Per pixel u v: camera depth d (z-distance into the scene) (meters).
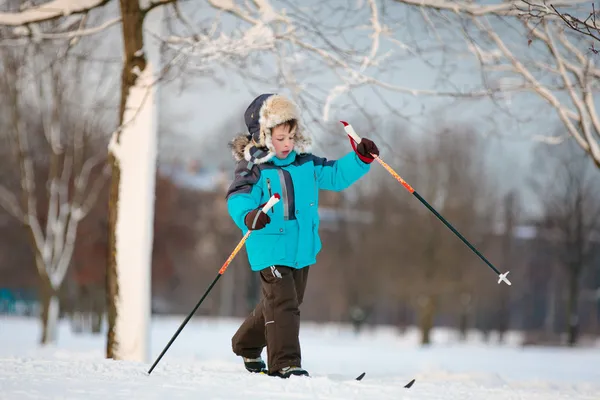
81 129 38.78
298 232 8.89
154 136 14.84
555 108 15.82
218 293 104.00
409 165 68.56
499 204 75.12
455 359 38.78
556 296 93.94
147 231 14.71
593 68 15.52
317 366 25.16
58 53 18.66
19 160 38.38
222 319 100.38
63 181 39.97
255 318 9.19
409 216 68.12
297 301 8.88
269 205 8.23
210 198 86.81
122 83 15.02
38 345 34.50
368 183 73.00
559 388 11.30
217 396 6.42
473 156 70.62
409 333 89.88
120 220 14.70
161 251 73.50
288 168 9.03
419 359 37.38
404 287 66.06
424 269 66.31
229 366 11.10
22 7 16.47
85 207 40.22
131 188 14.67
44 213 51.16
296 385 7.18
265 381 7.44
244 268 86.56
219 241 85.94
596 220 65.06
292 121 9.07
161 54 15.25
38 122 40.91
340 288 77.00
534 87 15.71
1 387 6.68
